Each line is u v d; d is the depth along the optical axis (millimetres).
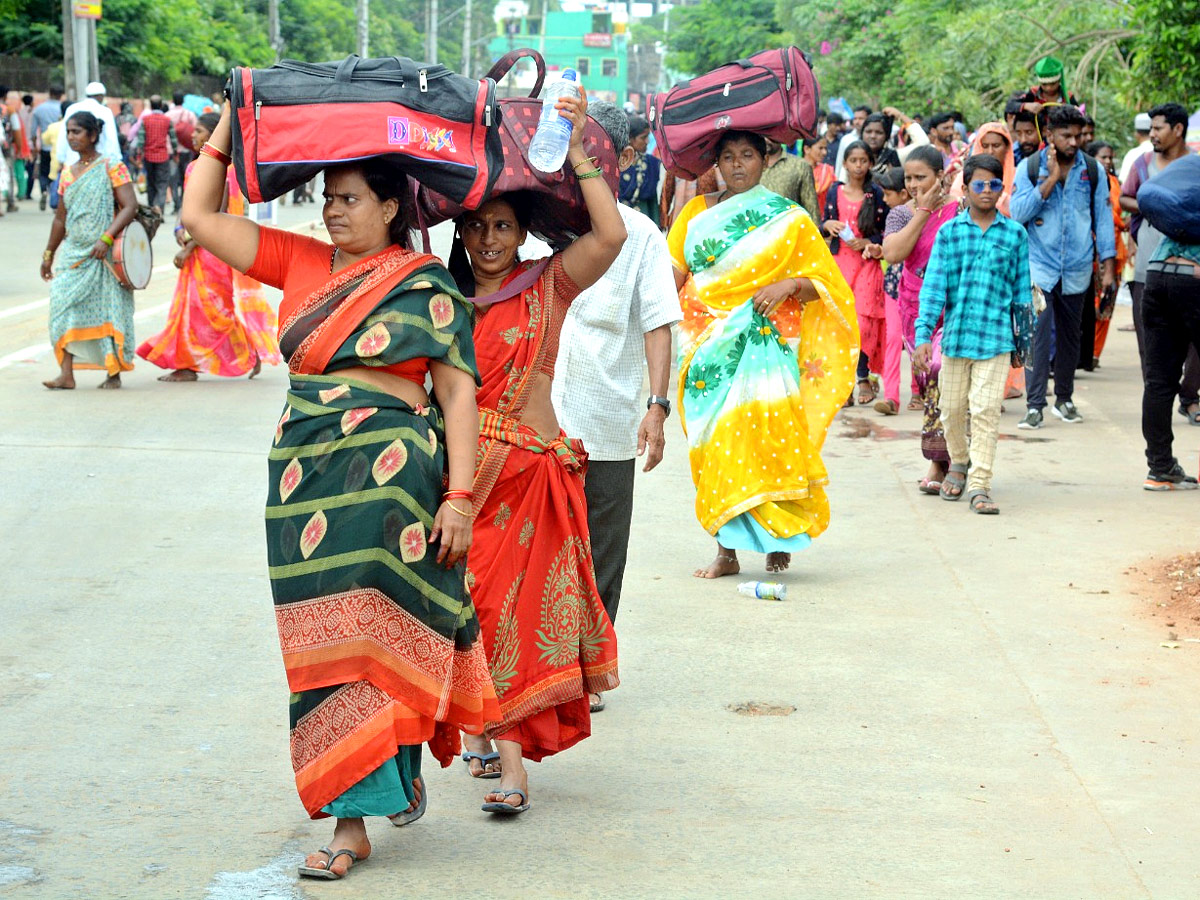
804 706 5188
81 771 4500
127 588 6426
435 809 4371
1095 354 12766
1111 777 4562
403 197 3908
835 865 3949
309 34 60781
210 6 49938
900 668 5582
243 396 11055
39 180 27500
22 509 7699
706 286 6660
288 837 4086
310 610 3771
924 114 25812
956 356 8133
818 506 6785
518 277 4305
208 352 11555
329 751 3768
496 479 4254
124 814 4207
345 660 3756
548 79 4277
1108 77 18906
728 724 5023
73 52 31156
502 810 4254
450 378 3914
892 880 3861
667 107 6641
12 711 4988
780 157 8016
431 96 3801
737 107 6496
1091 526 7770
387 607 3785
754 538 6695
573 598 4328
